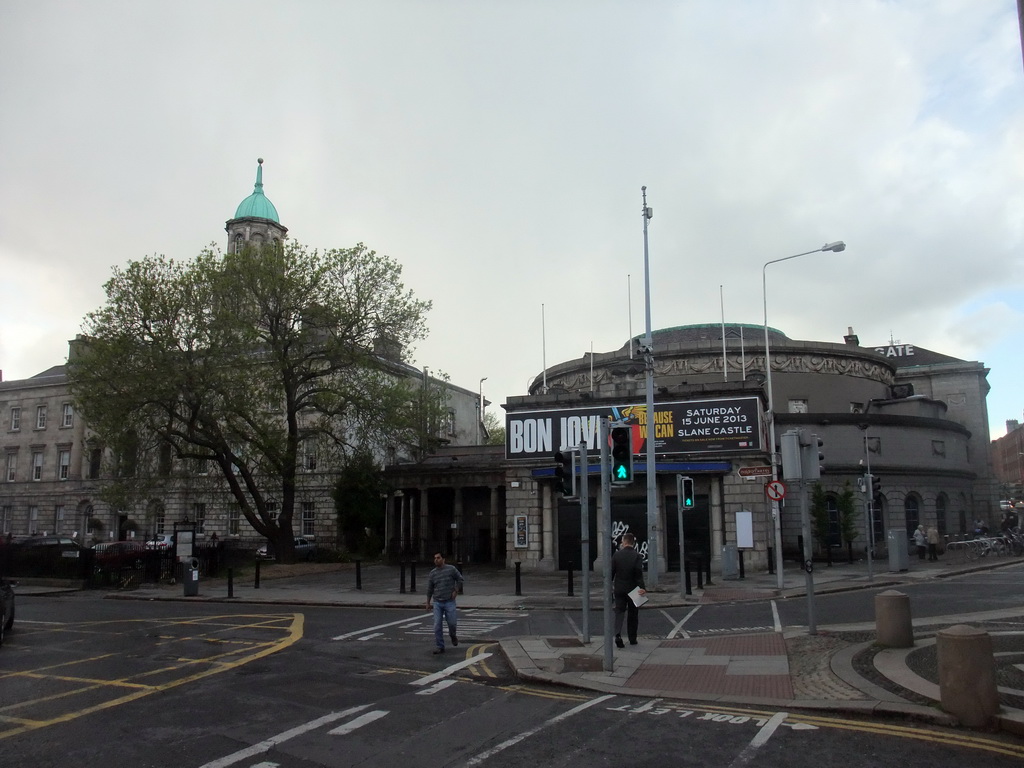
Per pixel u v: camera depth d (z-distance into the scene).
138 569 30.14
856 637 12.96
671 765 6.88
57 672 11.84
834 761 6.85
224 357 34.62
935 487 44.50
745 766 6.79
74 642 15.04
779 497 22.70
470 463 47.25
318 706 9.41
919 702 8.48
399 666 12.19
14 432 69.88
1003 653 10.89
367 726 8.42
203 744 7.81
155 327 34.34
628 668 11.29
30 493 67.38
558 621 17.80
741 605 19.94
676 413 31.44
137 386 32.88
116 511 61.44
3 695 10.23
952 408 60.03
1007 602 17.88
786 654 11.98
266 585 29.59
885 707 8.30
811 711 8.62
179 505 58.19
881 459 43.00
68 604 23.72
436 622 13.47
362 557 44.75
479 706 9.33
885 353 66.94
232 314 34.72
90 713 9.16
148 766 7.11
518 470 33.28
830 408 46.22
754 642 13.20
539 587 26.67
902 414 48.06
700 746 7.42
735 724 8.20
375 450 49.16
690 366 46.25
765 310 33.47
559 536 32.88
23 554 31.19
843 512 37.97
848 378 47.44
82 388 34.41
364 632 16.28
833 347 47.09
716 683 10.16
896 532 29.05
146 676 11.45
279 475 38.19
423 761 7.17
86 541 59.38
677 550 31.25
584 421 32.53
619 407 32.22
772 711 8.70
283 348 37.53
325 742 7.82
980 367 59.94
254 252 37.34
